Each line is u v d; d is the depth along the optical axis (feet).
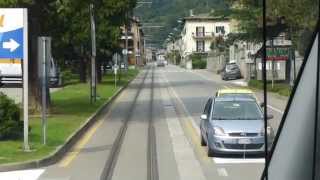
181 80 263.70
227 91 70.85
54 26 98.84
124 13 180.55
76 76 257.34
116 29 183.32
